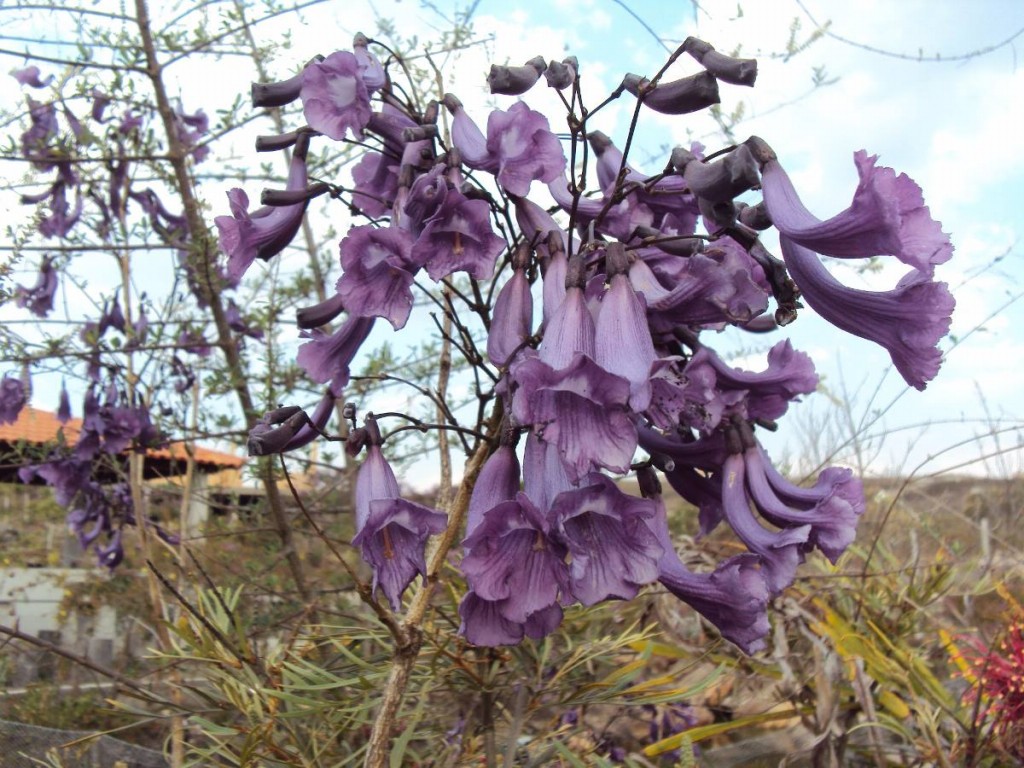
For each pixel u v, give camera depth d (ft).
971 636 1.81
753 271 0.90
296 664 1.25
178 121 2.27
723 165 0.77
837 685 1.59
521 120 0.94
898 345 0.78
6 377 2.22
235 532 2.16
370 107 1.03
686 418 0.87
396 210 0.97
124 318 2.31
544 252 0.93
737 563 0.83
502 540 0.80
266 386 2.11
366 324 1.01
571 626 1.62
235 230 1.00
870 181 0.70
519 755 1.38
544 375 0.74
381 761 0.95
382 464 0.94
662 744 1.54
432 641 1.22
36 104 2.12
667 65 0.89
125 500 2.39
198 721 1.15
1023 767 1.47
